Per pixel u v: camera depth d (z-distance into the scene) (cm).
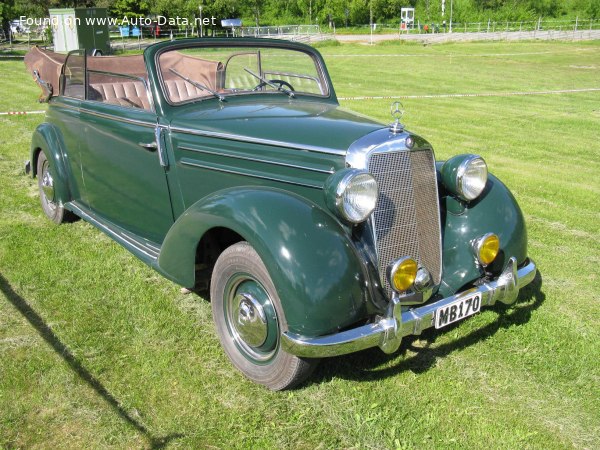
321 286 246
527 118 1122
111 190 412
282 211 260
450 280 312
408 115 1113
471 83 1727
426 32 5472
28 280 389
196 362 306
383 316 262
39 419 258
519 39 4231
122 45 3053
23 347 312
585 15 6544
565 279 419
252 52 395
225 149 318
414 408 273
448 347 327
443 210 329
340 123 306
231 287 290
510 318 359
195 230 289
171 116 346
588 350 324
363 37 4734
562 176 703
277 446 247
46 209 511
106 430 252
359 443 249
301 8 6750
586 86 1692
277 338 271
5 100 1173
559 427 264
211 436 252
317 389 286
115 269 411
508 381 297
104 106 400
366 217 263
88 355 308
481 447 249
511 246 318
